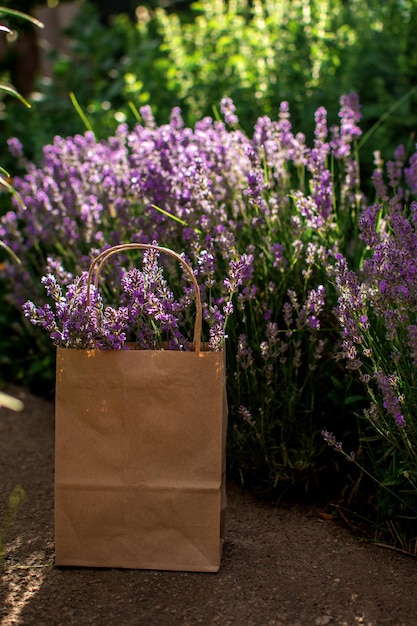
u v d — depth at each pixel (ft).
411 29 14.43
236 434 8.51
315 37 14.65
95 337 6.95
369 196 11.51
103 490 6.81
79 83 19.71
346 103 9.34
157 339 7.43
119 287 8.98
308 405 8.57
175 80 16.05
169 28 17.16
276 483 8.33
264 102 14.15
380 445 7.84
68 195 10.45
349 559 7.20
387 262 7.05
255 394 8.42
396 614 6.29
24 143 17.93
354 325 6.92
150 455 6.77
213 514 6.78
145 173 8.98
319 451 8.29
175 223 8.80
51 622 6.16
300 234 8.46
